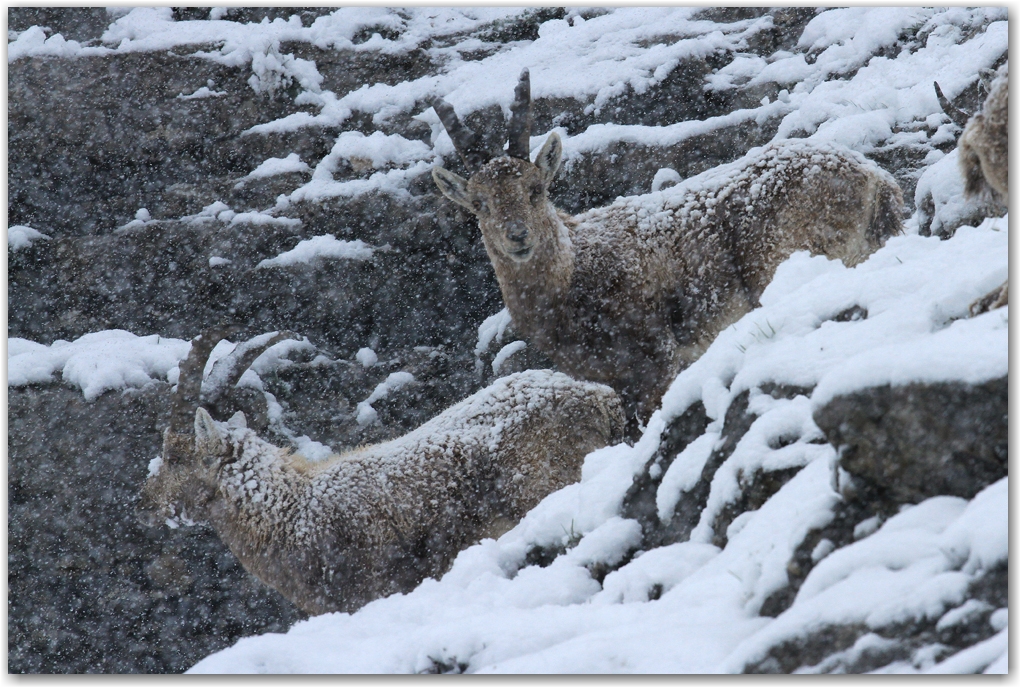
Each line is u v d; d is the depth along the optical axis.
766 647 7.70
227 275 34.69
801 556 8.80
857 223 20.89
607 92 36.09
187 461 22.09
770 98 34.44
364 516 20.84
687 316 21.72
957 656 6.74
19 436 31.64
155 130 39.12
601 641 9.55
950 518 7.89
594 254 22.23
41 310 36.19
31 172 39.03
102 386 31.44
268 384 31.92
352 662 11.23
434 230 34.44
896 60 33.03
